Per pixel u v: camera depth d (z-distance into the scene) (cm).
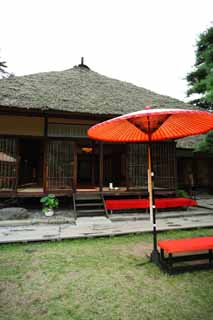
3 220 631
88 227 591
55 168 753
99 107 805
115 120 290
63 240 498
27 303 255
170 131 409
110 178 1080
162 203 766
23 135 739
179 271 333
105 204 729
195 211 798
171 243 349
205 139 917
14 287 291
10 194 712
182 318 228
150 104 962
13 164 722
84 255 409
